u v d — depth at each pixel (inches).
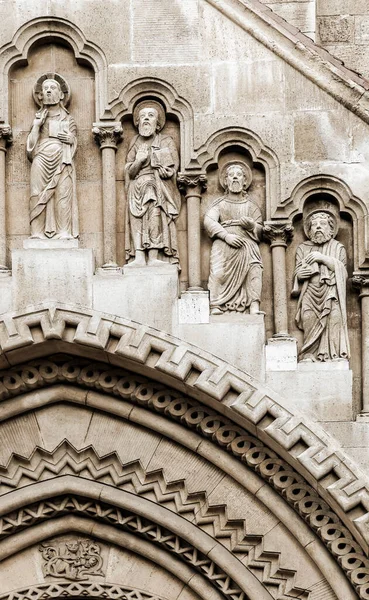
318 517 929.5
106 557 967.0
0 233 965.2
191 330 943.0
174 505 951.0
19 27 988.6
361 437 922.7
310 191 964.0
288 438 919.7
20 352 948.6
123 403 959.0
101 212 972.6
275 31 981.2
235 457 946.1
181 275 962.7
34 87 987.3
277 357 938.7
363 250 951.0
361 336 948.6
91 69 991.0
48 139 972.6
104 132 974.4
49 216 962.1
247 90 974.4
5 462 958.4
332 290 948.0
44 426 964.6
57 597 962.1
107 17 987.3
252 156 970.1
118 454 956.0
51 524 967.6
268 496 938.7
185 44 982.4
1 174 972.6
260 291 954.7
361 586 917.8
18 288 951.0
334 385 932.0
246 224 958.4
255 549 941.2
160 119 981.2
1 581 962.1
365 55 1104.2
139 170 970.1
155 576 963.3
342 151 963.3
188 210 968.3
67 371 962.1
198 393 937.5
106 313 946.1
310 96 971.3
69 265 954.1
